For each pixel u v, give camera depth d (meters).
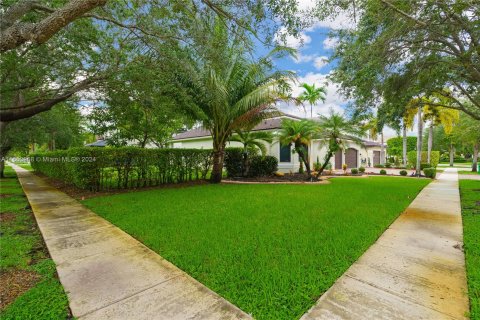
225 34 6.27
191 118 10.96
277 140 14.91
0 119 6.88
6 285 2.68
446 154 47.59
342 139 13.39
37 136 17.09
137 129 11.22
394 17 5.62
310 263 3.15
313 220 5.05
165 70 7.69
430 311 2.21
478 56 5.62
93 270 2.97
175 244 3.79
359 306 2.28
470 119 17.42
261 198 7.54
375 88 7.56
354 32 6.73
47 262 3.19
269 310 2.25
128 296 2.43
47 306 2.27
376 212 5.73
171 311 2.20
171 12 5.84
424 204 6.82
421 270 2.97
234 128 11.14
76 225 4.87
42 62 6.77
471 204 6.84
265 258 3.29
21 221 5.34
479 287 2.57
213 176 11.95
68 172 10.49
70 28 6.33
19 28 2.94
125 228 4.61
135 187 9.91
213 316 2.14
